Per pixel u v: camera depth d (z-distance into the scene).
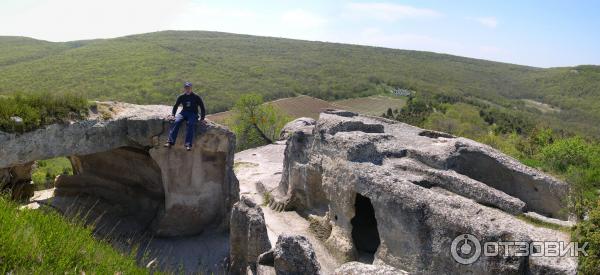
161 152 12.49
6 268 4.65
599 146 20.47
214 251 12.24
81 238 6.21
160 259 11.50
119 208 13.45
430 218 8.99
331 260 11.35
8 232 5.07
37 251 5.08
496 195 10.45
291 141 14.88
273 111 35.31
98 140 11.80
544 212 11.57
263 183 17.34
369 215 12.73
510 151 24.16
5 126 9.98
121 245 11.66
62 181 13.72
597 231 8.02
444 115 48.56
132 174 13.91
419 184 10.90
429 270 8.93
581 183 14.05
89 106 12.12
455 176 11.03
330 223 12.22
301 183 14.09
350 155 11.62
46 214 7.02
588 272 7.64
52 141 10.84
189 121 12.34
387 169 11.45
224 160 13.13
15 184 12.51
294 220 13.93
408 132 15.17
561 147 19.14
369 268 6.30
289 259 7.76
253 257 9.84
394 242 9.66
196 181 12.90
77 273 5.13
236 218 10.37
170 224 12.85
